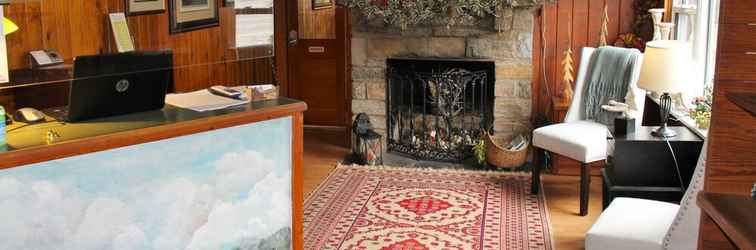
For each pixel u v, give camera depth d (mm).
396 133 6383
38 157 2463
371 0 5934
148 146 2752
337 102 7312
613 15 5852
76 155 2564
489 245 4207
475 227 4508
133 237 2758
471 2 5730
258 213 3168
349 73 7184
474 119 6180
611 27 5871
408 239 4301
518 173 5676
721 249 1688
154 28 3518
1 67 2723
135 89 2906
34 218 2496
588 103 5219
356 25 6160
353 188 5328
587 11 5883
